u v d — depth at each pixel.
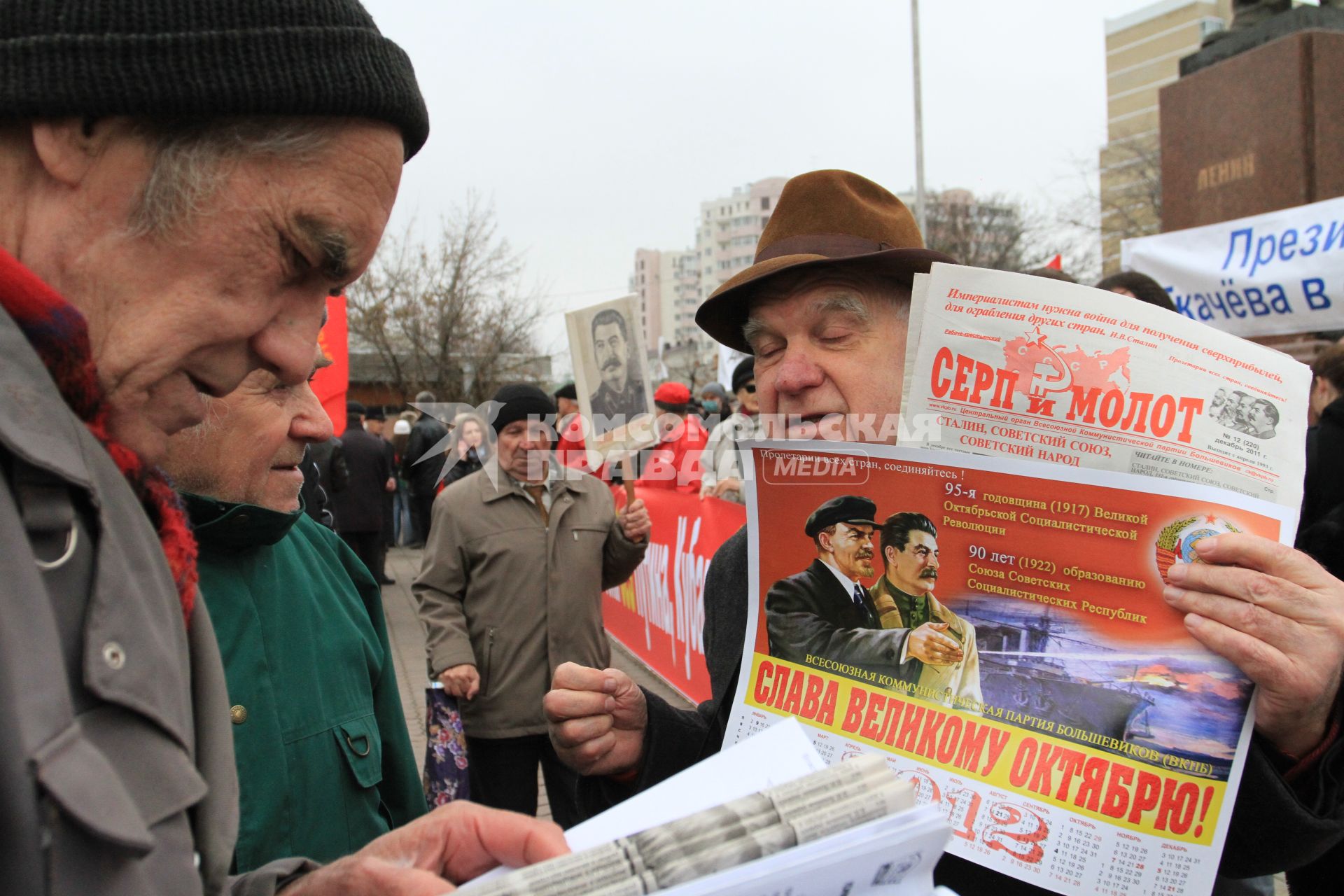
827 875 0.66
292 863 0.92
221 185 0.64
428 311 26.09
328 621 1.63
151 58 0.61
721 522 4.49
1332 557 1.64
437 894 0.71
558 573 3.34
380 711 1.76
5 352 0.55
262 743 1.41
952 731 1.09
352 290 25.39
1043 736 1.04
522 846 0.80
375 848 0.83
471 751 3.38
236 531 1.44
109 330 0.66
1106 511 1.04
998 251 26.64
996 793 1.04
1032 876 1.00
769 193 95.00
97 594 0.55
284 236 0.68
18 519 0.52
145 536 0.62
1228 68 5.14
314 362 0.77
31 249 0.65
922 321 1.22
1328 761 1.01
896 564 1.17
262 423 1.45
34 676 0.49
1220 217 5.23
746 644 1.27
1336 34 4.76
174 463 1.42
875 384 1.46
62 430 0.56
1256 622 0.94
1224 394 1.06
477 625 3.30
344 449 9.95
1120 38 57.47
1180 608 0.99
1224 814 0.95
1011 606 1.09
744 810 0.70
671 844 0.67
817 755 0.89
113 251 0.65
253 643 1.45
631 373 3.64
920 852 0.71
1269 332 4.49
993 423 1.15
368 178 0.70
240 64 0.62
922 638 1.14
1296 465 1.03
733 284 1.51
